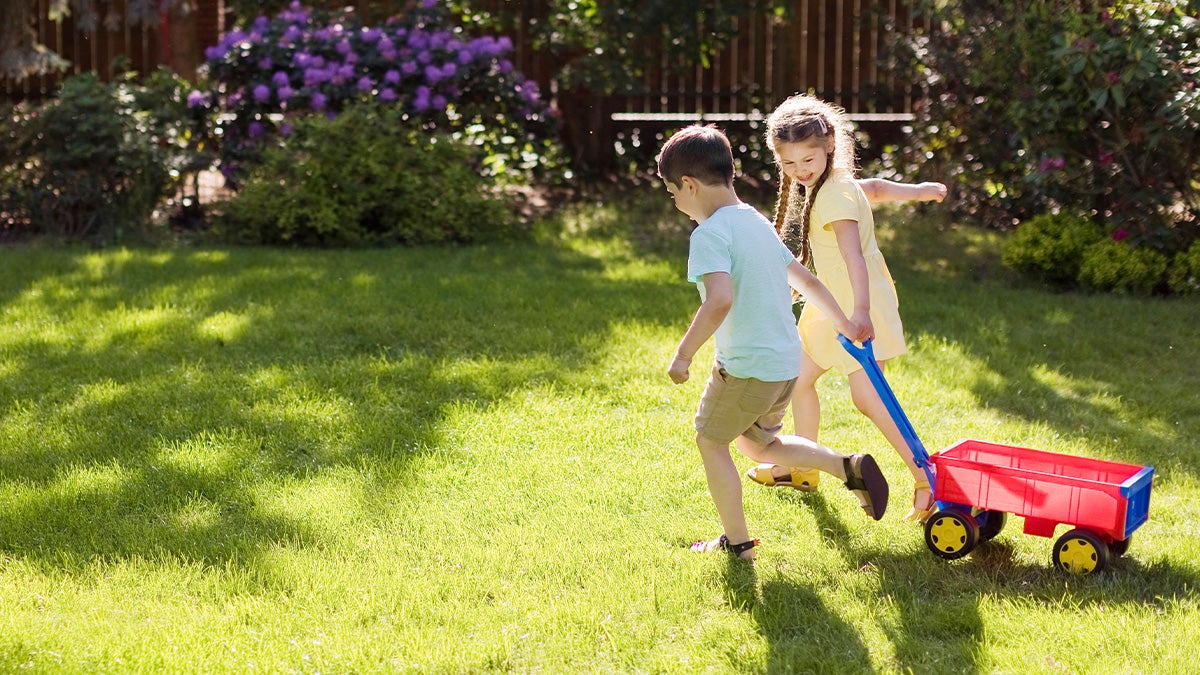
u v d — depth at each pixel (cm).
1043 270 723
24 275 691
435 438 438
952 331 602
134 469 402
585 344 559
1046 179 722
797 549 349
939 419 473
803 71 1088
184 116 888
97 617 299
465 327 584
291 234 802
